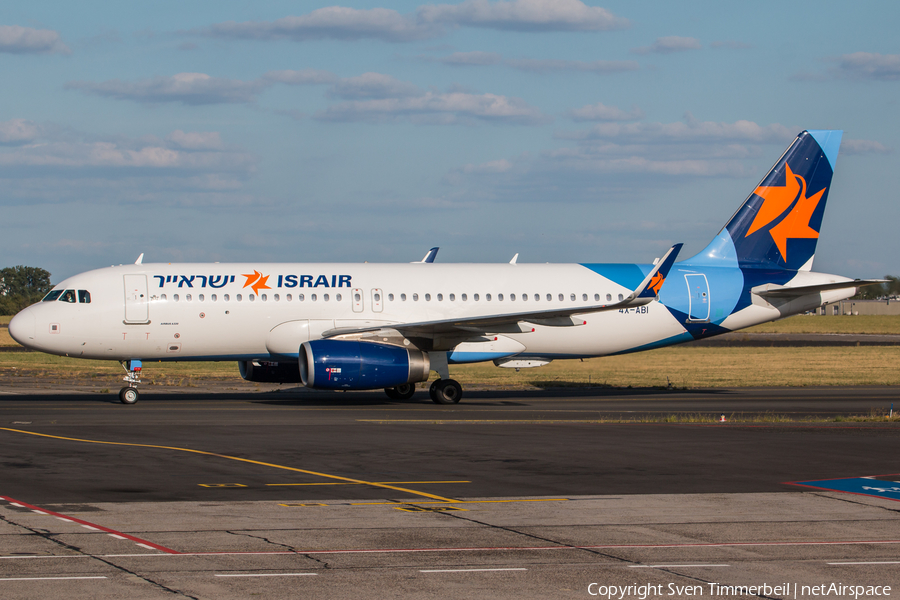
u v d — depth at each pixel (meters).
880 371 178.25
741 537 40.78
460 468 60.06
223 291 109.00
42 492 49.97
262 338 109.94
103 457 63.44
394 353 105.31
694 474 58.19
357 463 61.97
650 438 76.12
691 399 120.44
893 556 37.69
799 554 37.94
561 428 83.19
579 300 118.31
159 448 68.44
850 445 72.38
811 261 125.88
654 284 101.62
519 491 51.81
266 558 36.19
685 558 37.16
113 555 36.28
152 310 106.88
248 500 48.38
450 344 111.12
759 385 148.25
